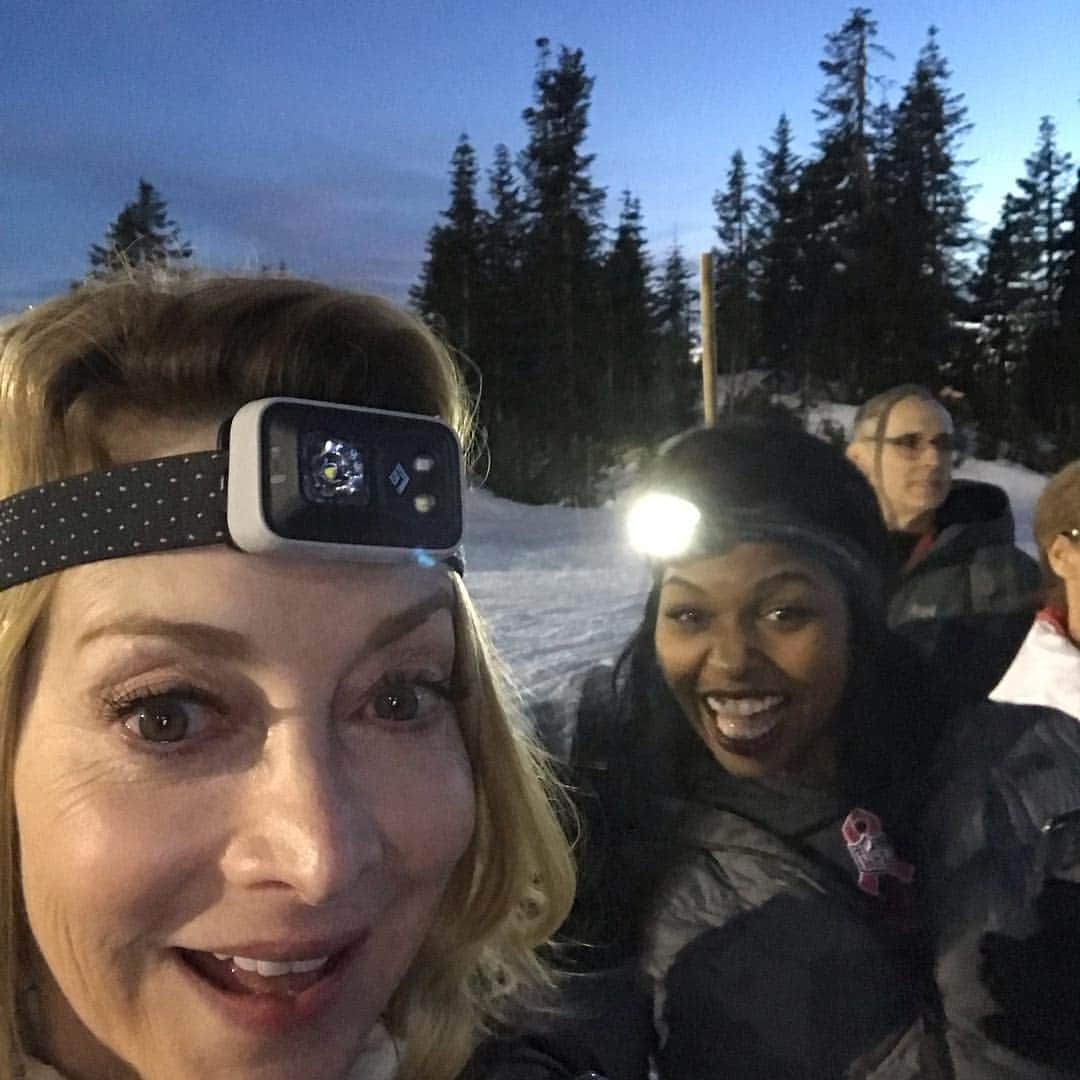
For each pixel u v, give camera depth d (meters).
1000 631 1.25
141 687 0.71
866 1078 1.21
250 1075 0.73
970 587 1.24
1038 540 1.30
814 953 1.23
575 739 1.34
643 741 1.29
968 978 1.20
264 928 0.71
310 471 0.72
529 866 1.11
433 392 0.91
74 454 0.76
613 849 1.30
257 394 0.77
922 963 1.21
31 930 0.80
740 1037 1.25
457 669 1.02
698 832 1.26
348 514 0.73
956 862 1.22
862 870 1.23
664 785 1.28
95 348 0.77
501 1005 1.25
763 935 1.24
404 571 0.79
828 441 1.22
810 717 1.21
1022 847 1.21
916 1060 1.20
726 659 1.21
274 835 0.71
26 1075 0.81
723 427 1.21
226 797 0.72
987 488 1.31
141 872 0.70
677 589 1.23
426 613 0.81
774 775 1.23
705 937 1.26
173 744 0.73
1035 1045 1.18
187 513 0.71
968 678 1.24
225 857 0.72
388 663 0.79
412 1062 1.04
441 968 1.08
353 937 0.77
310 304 0.83
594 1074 1.09
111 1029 0.73
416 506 0.78
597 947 1.29
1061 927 1.19
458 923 1.08
